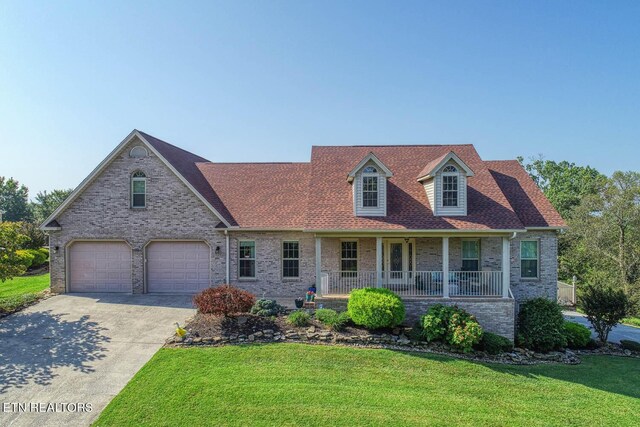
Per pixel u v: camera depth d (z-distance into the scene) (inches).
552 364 540.7
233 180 850.1
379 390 401.1
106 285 748.0
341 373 435.2
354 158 818.2
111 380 402.0
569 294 869.8
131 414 340.2
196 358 452.4
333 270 721.6
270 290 734.5
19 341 497.7
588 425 364.2
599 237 1346.0
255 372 422.9
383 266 715.4
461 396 405.7
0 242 625.3
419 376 447.5
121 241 745.6
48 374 413.1
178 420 331.6
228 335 513.0
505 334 597.6
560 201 1860.2
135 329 543.2
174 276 748.0
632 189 1304.1
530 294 708.7
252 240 738.8
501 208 658.2
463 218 641.6
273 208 763.4
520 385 450.9
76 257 749.3
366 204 658.8
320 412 348.5
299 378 413.7
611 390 456.1
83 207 739.4
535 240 711.7
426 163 790.5
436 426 338.3
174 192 737.0
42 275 982.4
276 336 519.8
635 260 1246.9
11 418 336.5
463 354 529.0
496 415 369.1
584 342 623.8
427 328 541.3
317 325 557.6
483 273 637.9
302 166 896.9
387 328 567.2
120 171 738.8
